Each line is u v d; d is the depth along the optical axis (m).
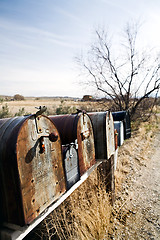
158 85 10.95
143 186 4.51
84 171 2.71
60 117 2.89
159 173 5.33
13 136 1.42
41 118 1.67
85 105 13.45
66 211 2.87
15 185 1.40
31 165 1.53
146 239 2.80
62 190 2.00
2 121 1.67
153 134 10.41
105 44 11.75
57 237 2.51
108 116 3.61
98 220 2.82
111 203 3.54
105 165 3.61
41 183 1.65
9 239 1.42
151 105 14.51
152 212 3.47
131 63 11.73
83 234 2.55
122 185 4.46
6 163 1.41
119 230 2.98
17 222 1.44
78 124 2.61
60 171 1.97
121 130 6.55
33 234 2.62
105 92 12.40
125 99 12.62
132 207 3.64
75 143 2.36
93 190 3.33
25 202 1.44
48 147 1.76
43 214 1.66
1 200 1.49
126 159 5.91
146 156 6.81
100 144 3.39
